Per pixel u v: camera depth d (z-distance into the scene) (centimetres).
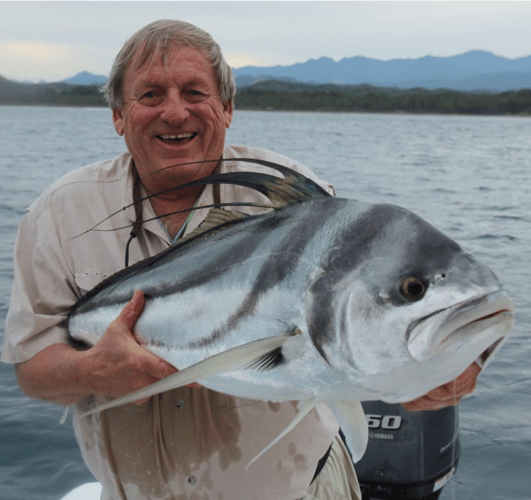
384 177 2042
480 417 461
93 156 2466
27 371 207
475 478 395
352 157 2853
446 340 142
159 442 217
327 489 238
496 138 5200
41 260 218
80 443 235
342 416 170
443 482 347
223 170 226
